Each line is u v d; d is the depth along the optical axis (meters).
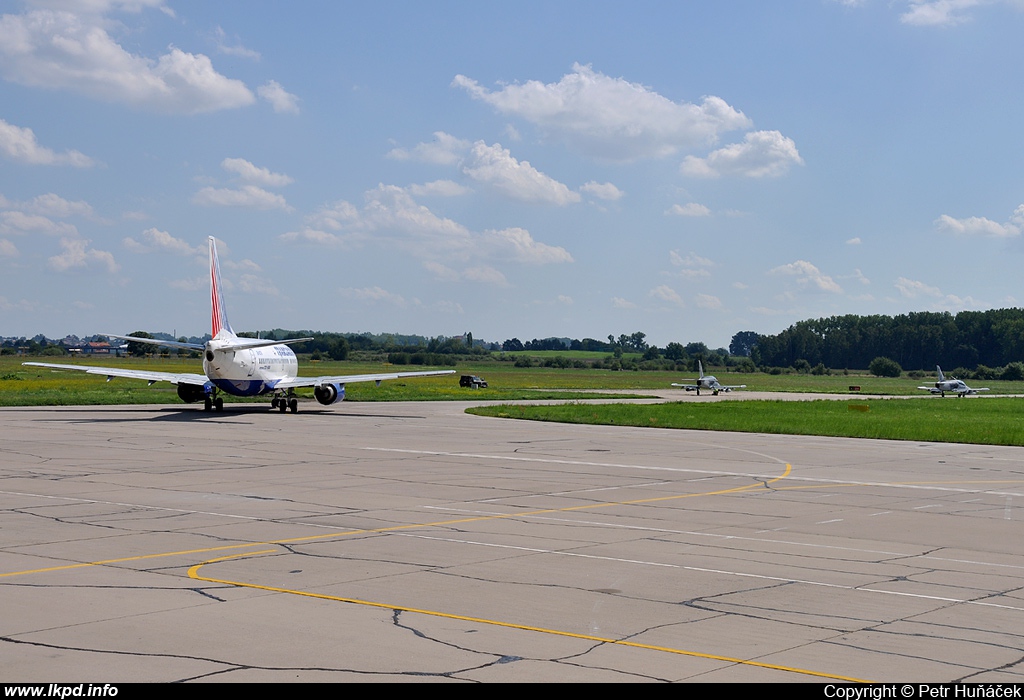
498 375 175.38
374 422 51.00
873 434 47.34
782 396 106.69
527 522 19.02
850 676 9.43
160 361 162.00
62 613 11.46
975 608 12.30
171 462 29.52
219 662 9.60
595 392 108.44
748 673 9.48
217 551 15.59
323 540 16.70
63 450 33.03
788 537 17.67
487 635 10.71
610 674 9.39
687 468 30.36
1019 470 31.22
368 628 10.92
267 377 55.00
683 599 12.60
